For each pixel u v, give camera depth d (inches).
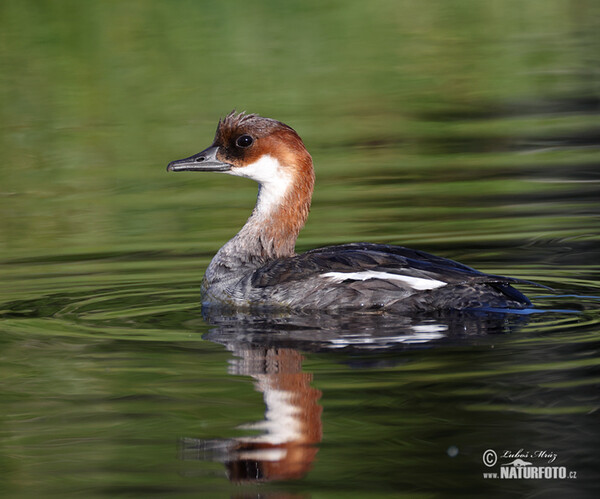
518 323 418.9
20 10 1316.4
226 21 1302.9
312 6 1408.7
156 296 495.8
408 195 706.8
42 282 526.9
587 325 413.7
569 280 506.9
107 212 697.6
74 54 1171.3
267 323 438.0
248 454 306.7
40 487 289.3
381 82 1082.1
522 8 1475.1
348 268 454.3
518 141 848.3
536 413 325.1
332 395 344.5
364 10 1417.3
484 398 337.7
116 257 584.1
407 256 466.0
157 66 1125.1
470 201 687.1
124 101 1002.1
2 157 845.8
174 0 1363.2
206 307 473.1
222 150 512.4
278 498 281.4
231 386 358.0
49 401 348.2
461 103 993.5
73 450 311.7
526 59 1173.1
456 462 299.0
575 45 1238.3
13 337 421.7
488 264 544.7
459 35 1311.5
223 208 707.4
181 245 610.9
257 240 510.3
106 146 866.8
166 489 287.9
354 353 387.2
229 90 1031.6
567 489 284.5
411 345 394.0
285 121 928.9
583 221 629.6
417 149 837.8
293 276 461.4
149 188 765.3
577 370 358.3
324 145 856.3
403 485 287.0
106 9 1331.2
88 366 382.3
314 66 1138.0
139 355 394.3
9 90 1048.8
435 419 323.0
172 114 949.2
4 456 306.8
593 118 914.7
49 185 772.0
